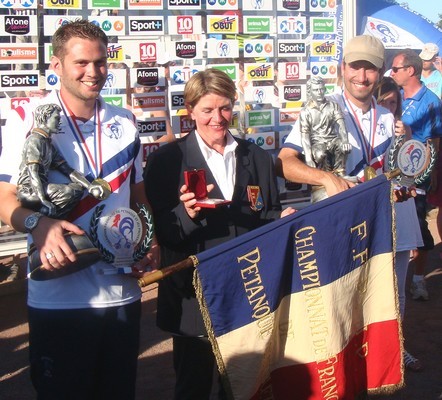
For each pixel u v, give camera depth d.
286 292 3.33
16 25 5.47
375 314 3.64
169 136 5.96
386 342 3.65
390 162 3.93
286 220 3.27
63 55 3.03
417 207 6.14
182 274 3.41
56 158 3.00
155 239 3.54
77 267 2.95
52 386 3.08
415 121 6.52
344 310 3.46
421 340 5.53
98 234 3.00
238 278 3.14
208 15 6.05
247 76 6.27
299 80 6.50
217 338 3.12
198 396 3.54
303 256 3.33
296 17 6.41
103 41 3.08
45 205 2.88
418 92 6.53
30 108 3.08
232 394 3.18
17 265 7.14
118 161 3.18
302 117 3.89
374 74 4.04
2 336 5.78
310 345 3.37
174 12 5.93
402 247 4.41
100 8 5.66
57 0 5.54
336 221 3.40
